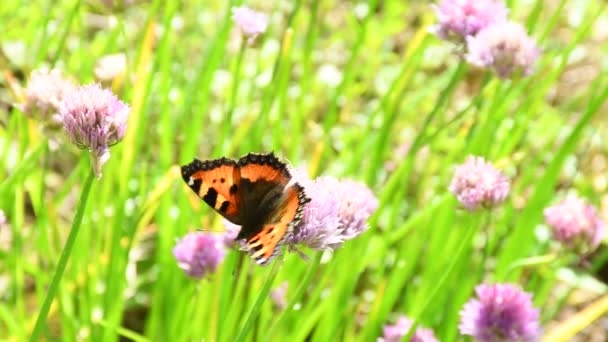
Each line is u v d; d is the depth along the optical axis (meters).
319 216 0.89
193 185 0.92
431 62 1.47
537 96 1.15
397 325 1.01
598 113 1.43
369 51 1.41
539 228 1.23
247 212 0.92
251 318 0.91
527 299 0.94
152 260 1.23
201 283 0.99
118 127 0.88
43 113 0.99
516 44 1.01
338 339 1.10
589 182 1.21
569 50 1.13
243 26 1.07
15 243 1.04
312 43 1.13
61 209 1.26
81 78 1.14
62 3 1.30
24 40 1.29
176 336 1.06
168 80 1.11
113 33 1.15
